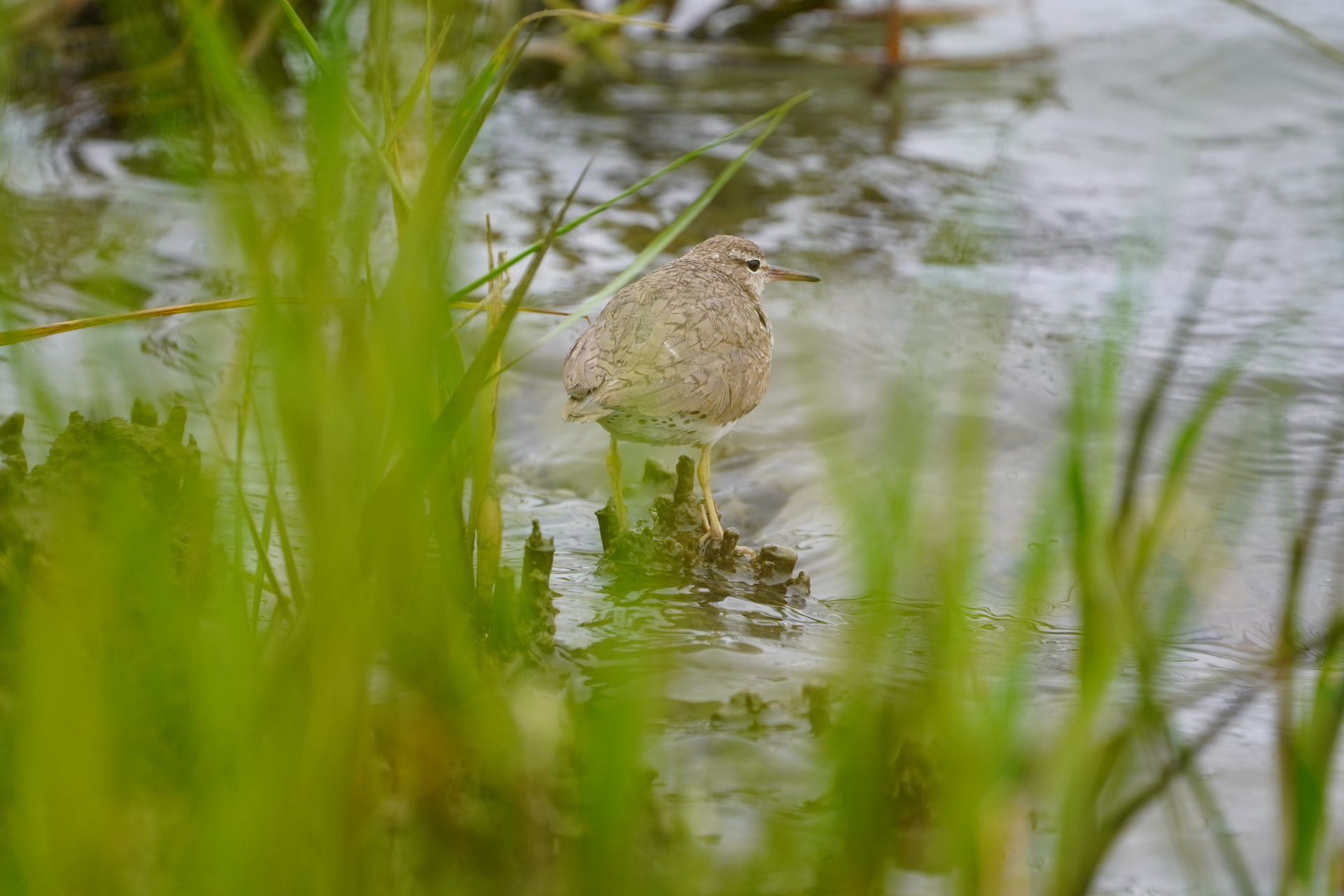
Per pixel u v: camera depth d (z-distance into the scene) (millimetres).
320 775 6254
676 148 24281
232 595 7211
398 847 6965
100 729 6391
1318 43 10867
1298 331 17516
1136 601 7125
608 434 15586
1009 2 31219
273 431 8594
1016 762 7152
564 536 13133
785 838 7211
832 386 15570
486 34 10516
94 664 6762
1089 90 26922
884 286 18609
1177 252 20094
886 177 23031
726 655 10039
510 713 7695
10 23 7746
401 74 9156
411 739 7441
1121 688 9734
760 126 25359
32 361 7715
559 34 26859
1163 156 24078
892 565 6887
